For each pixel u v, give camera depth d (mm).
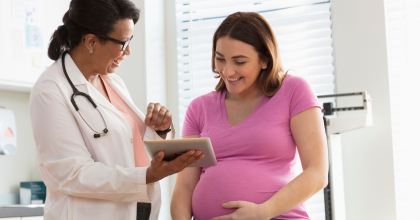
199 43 2676
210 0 2684
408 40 2242
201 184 1344
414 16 2248
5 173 2564
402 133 2211
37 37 2445
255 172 1271
